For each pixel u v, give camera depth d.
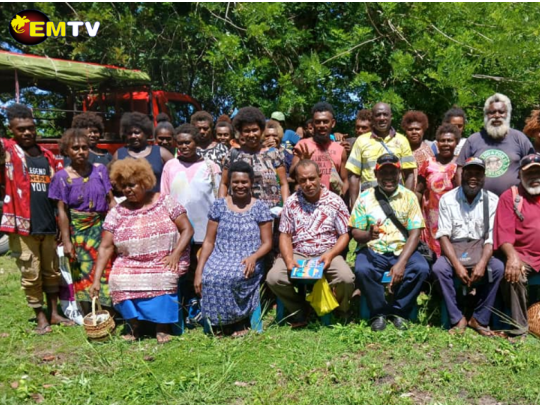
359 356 4.22
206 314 4.80
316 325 4.89
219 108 12.34
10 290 6.49
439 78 9.46
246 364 4.08
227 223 4.95
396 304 4.86
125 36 10.98
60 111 9.00
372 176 5.33
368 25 10.52
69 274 5.41
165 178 5.46
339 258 4.94
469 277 4.72
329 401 3.46
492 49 9.52
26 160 4.96
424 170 5.61
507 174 5.13
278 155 5.45
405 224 4.86
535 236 4.63
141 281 4.68
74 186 5.04
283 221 5.04
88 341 4.71
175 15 11.10
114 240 4.80
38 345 4.73
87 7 10.84
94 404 3.52
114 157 5.78
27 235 4.92
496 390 3.59
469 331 4.73
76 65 8.58
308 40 10.91
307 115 10.75
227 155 5.44
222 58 9.95
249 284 4.80
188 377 3.81
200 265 4.97
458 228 4.80
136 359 4.24
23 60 7.94
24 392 3.62
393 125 10.54
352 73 10.77
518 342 4.39
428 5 9.74
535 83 9.92
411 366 3.98
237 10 10.05
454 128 5.50
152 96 9.55
